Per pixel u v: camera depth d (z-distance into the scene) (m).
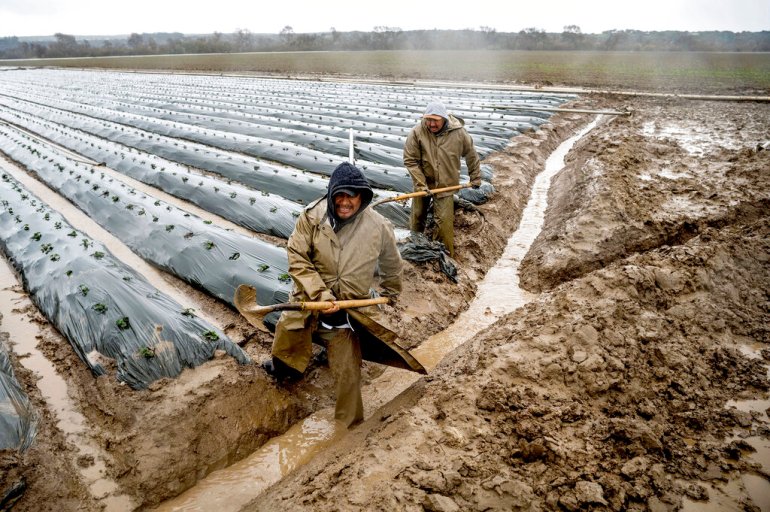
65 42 100.38
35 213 7.84
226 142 13.05
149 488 3.47
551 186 10.95
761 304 5.18
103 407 4.02
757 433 3.49
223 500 3.51
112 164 11.70
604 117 18.67
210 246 6.46
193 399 3.96
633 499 2.92
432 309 5.76
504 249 7.81
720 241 5.94
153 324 4.67
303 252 3.54
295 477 3.54
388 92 24.64
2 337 5.07
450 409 3.73
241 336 5.13
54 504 3.33
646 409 3.63
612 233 6.84
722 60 46.69
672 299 4.94
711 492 3.02
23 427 3.82
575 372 3.88
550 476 3.06
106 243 7.42
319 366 4.64
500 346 4.34
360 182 3.29
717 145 11.66
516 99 21.67
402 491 2.97
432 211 7.09
